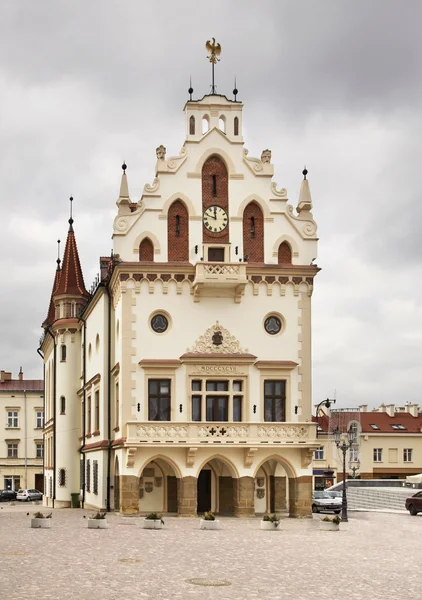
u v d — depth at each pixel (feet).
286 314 161.58
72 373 221.46
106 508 169.78
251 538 111.75
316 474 357.00
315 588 68.69
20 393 356.18
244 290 160.45
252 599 62.64
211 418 157.69
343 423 258.37
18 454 352.90
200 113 165.17
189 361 156.87
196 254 160.45
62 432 219.82
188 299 159.12
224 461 154.71
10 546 95.25
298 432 156.56
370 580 73.77
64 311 225.15
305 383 160.56
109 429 172.35
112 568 77.51
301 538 113.60
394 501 213.46
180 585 68.49
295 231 164.86
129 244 159.12
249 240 163.53
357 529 133.90
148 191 161.07
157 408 156.56
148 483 160.04
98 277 182.60
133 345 156.76
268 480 166.40
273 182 165.37
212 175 164.04
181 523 137.28
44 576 71.26
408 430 372.38
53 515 165.07
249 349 159.74
